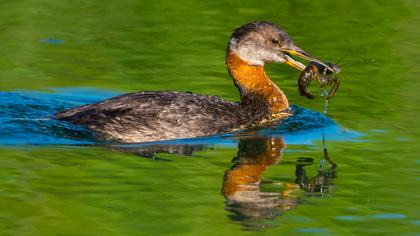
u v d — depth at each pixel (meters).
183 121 15.58
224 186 12.78
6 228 11.11
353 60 19.81
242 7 23.31
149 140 15.30
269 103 16.81
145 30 21.52
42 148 14.37
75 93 17.55
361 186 12.88
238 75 17.06
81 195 12.24
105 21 22.08
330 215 11.77
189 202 12.10
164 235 10.95
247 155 14.42
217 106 16.19
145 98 15.78
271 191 12.68
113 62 19.52
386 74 19.20
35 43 20.48
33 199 12.05
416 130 15.80
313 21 22.23
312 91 18.58
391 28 21.86
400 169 13.64
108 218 11.48
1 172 13.06
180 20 22.22
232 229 11.18
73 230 11.06
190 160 14.09
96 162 13.78
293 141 15.38
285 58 16.94
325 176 13.33
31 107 16.58
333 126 16.20
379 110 17.06
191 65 19.45
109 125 15.27
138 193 12.38
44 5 23.12
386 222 11.45
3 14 22.22
